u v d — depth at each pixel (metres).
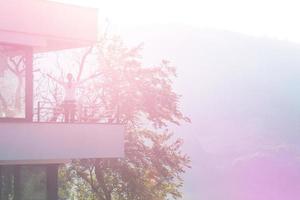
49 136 20.86
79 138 21.55
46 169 22.45
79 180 34.97
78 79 33.12
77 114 26.66
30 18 21.34
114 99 33.22
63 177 33.78
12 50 21.25
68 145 21.28
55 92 30.69
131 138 33.59
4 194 21.45
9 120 20.98
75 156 21.44
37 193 22.25
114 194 34.00
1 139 19.94
